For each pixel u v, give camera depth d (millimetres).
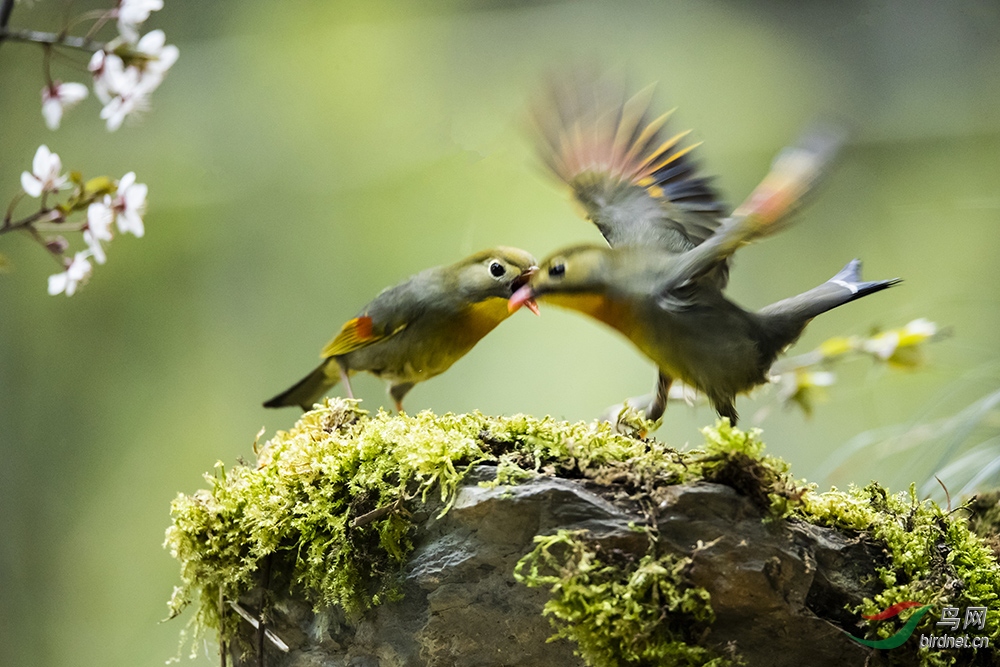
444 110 15758
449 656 3955
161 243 15602
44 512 14328
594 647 3660
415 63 15914
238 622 4422
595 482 3879
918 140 14992
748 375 4477
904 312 7848
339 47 15938
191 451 14953
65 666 13766
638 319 4453
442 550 3963
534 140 5285
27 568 14141
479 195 15414
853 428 12727
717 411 4574
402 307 5754
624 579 3688
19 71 14328
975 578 4023
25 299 14734
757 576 3660
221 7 16188
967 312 12406
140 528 14398
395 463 4129
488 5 15977
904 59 15391
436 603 3936
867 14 15609
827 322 14117
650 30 15930
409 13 16078
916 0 15438
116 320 15195
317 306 15609
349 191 15867
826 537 3920
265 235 15805
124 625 13914
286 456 4426
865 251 14508
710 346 4371
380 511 4023
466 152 15539
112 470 14664
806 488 3830
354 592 4059
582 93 5273
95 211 4551
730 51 15898
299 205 15875
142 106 4531
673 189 5133
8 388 14531
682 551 3699
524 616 3840
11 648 13734
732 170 15547
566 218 14883
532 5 15953
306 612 4293
